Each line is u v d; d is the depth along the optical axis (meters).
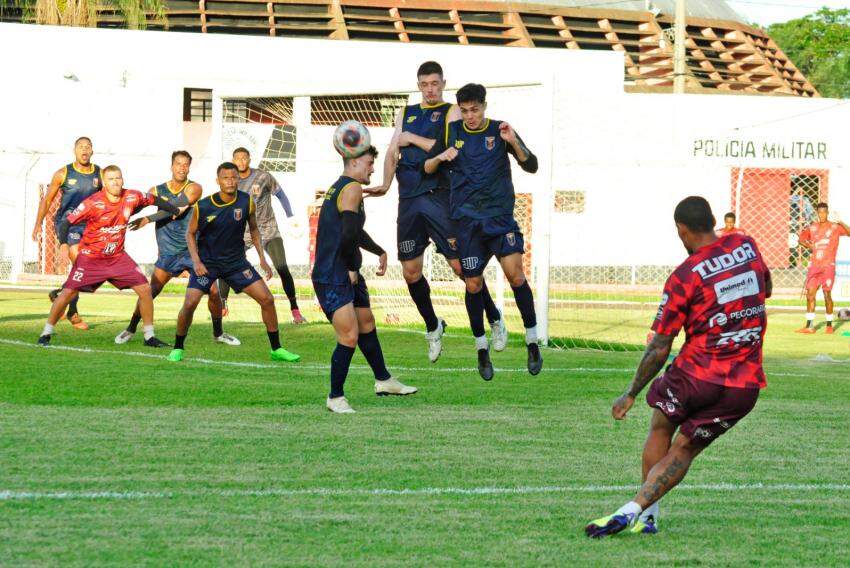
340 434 23.42
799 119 104.94
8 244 91.19
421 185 29.61
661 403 16.09
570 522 16.55
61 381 29.80
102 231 38.06
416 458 21.06
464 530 15.88
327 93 50.12
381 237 78.62
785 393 32.44
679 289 15.71
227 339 41.56
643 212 102.06
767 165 104.19
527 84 44.56
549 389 31.53
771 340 53.16
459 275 30.25
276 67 103.56
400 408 27.34
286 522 16.05
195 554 14.29
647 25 149.25
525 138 79.25
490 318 31.25
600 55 106.81
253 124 54.00
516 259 28.11
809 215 106.50
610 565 14.33
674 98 103.50
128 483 18.30
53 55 96.31
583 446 22.75
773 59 158.75
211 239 35.28
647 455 16.48
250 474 19.25
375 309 59.66
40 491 17.52
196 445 21.75
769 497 18.78
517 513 16.97
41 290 74.69
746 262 15.87
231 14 130.12
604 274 101.00
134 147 96.94
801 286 104.12
